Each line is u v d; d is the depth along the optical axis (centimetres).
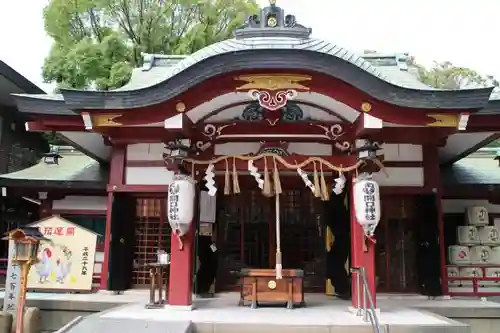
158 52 2178
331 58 826
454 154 1313
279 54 826
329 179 1152
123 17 2203
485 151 1575
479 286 1298
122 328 750
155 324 761
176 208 909
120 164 1196
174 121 882
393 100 850
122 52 2114
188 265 923
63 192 1455
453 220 1403
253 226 1232
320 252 1222
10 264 980
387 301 1092
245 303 1012
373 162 899
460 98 856
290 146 1010
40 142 2119
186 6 2192
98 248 1409
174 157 914
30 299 1028
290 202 1241
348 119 956
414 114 883
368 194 893
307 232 1231
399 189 1134
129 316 823
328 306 983
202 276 1150
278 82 862
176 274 920
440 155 1321
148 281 1245
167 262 966
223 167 968
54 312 1026
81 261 1155
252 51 822
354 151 930
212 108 947
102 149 1330
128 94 875
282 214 1235
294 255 1223
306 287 1210
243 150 1020
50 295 1124
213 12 2161
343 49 916
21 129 1927
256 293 948
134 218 1266
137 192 1203
